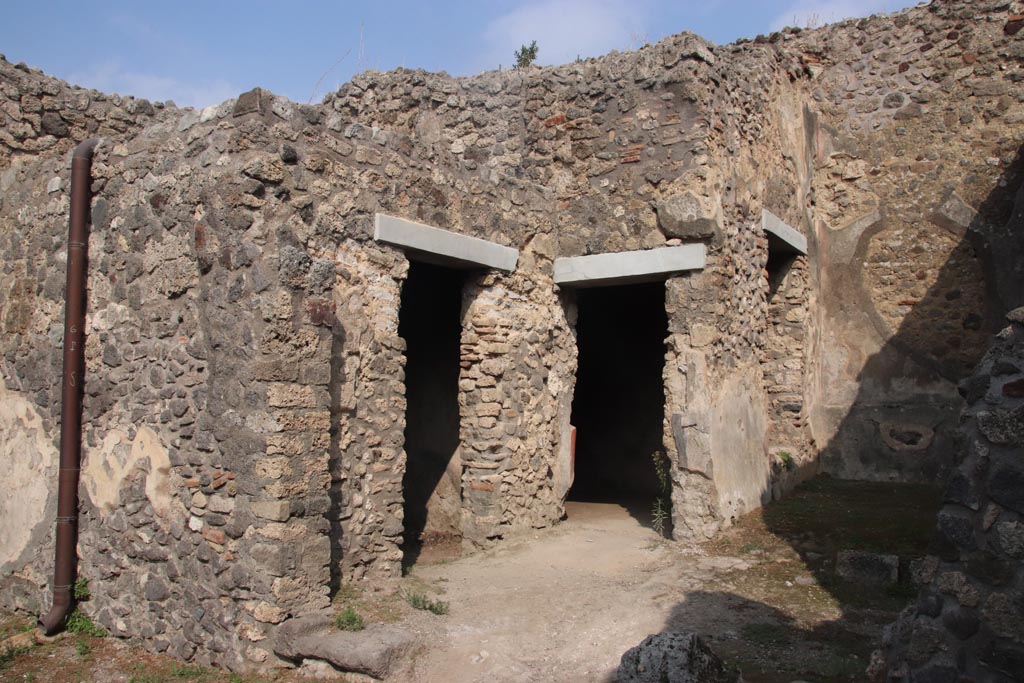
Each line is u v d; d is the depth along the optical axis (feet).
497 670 15.10
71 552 19.21
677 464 22.93
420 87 29.30
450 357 25.95
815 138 31.32
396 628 16.26
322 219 17.67
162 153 17.92
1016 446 10.40
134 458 18.16
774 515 23.93
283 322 16.14
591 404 35.63
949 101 29.19
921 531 21.12
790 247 28.60
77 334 19.20
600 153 24.77
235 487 16.17
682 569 20.25
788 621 16.84
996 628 10.27
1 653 17.62
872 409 29.63
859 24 30.96
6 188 22.36
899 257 29.68
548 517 24.72
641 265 23.61
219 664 16.21
